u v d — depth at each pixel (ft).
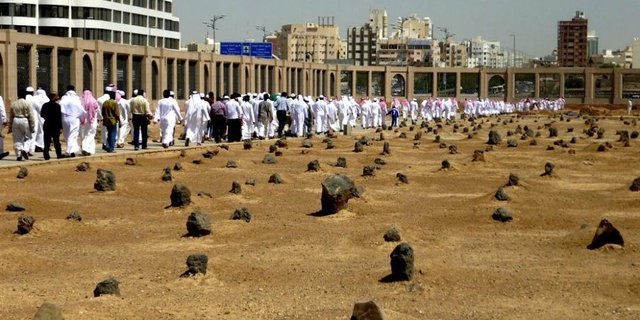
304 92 368.68
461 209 68.08
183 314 37.76
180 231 58.80
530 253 51.42
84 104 107.65
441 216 64.75
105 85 208.23
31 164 94.27
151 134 157.58
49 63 184.03
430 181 87.86
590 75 433.07
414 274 44.62
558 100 400.06
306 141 136.46
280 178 85.05
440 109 285.02
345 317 37.14
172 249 52.95
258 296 41.42
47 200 69.62
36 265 48.14
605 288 42.57
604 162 110.63
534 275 45.39
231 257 50.24
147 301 39.93
